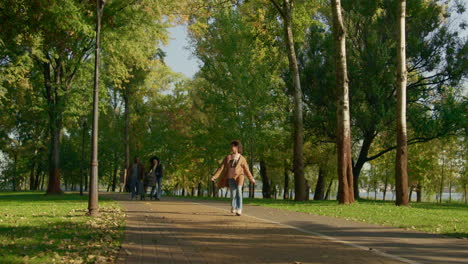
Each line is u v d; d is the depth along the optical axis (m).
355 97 28.64
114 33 25.98
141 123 47.50
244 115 29.31
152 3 25.11
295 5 24.12
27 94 29.38
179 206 16.42
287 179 42.03
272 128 30.66
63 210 14.38
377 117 27.89
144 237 8.16
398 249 7.12
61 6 20.44
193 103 37.69
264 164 39.38
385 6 28.19
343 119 18.11
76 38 25.05
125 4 25.22
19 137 55.28
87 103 28.53
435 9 28.69
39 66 28.11
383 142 32.25
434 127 28.77
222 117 30.52
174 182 47.03
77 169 59.47
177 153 41.53
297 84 22.70
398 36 19.44
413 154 43.53
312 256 6.44
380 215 13.16
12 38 20.56
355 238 8.30
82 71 27.84
